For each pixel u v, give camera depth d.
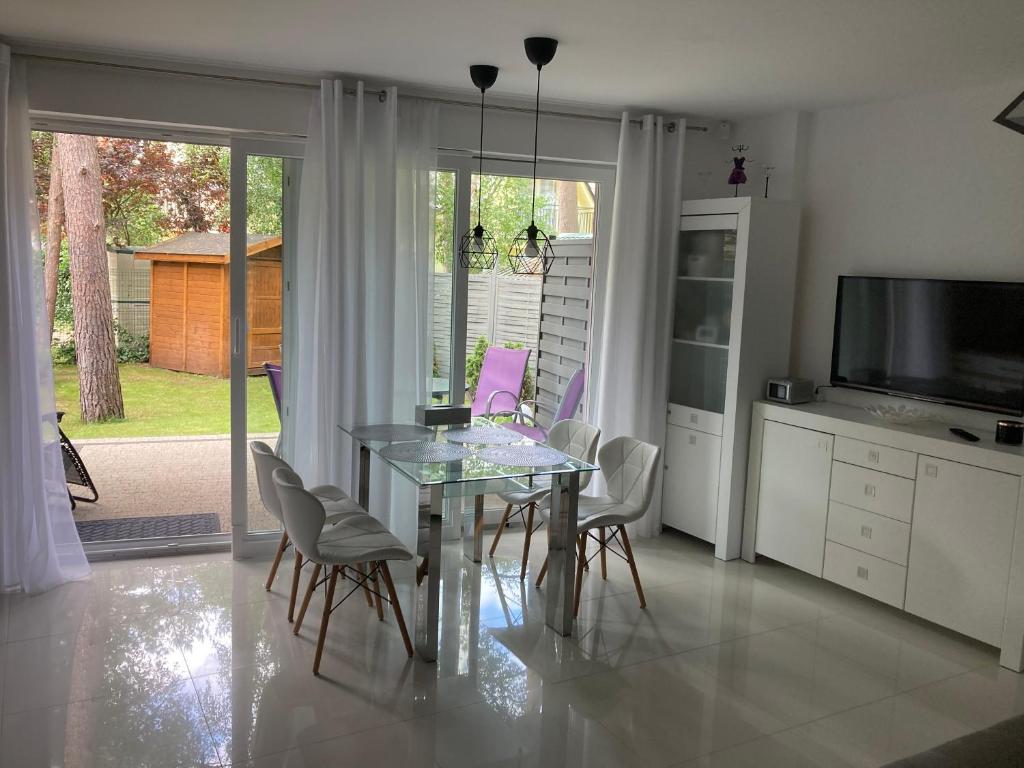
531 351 5.00
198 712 2.82
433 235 4.38
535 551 4.66
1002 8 2.74
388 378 4.34
